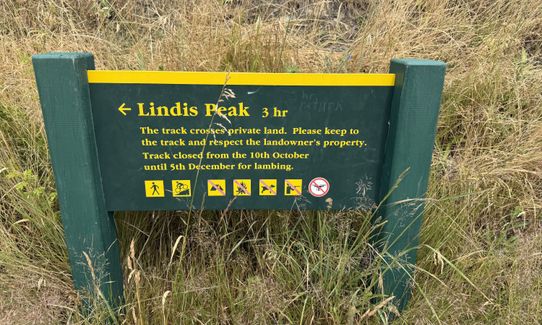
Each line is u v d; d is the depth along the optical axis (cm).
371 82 153
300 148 159
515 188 224
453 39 268
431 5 290
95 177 154
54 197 198
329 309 169
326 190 166
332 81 151
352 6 314
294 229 187
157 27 274
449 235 193
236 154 159
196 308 171
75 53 148
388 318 173
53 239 190
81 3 296
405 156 158
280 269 181
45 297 168
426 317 166
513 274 179
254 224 199
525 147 229
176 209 165
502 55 262
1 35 273
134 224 191
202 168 160
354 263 172
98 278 164
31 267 181
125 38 286
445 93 251
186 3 281
